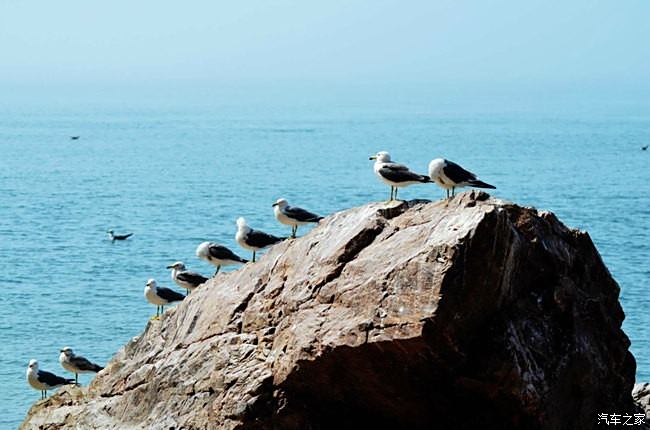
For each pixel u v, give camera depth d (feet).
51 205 332.80
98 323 170.19
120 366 104.12
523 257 83.61
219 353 91.04
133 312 177.27
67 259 229.04
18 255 233.76
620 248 235.81
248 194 356.18
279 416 85.81
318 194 350.23
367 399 85.05
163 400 93.76
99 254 235.61
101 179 421.18
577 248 90.94
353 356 81.41
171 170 460.14
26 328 166.40
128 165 489.67
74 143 649.61
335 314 83.56
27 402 134.21
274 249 96.22
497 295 80.28
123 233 265.34
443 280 77.66
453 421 83.87
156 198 350.02
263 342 89.30
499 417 81.76
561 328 84.94
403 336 78.59
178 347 97.30
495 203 85.87
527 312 83.92
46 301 185.47
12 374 144.46
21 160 518.78
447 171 89.86
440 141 636.89
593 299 88.63
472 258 78.13
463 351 79.61
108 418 97.71
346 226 88.69
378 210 88.17
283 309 88.99
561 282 85.97
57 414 101.45
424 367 80.48
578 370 84.84
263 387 86.33
